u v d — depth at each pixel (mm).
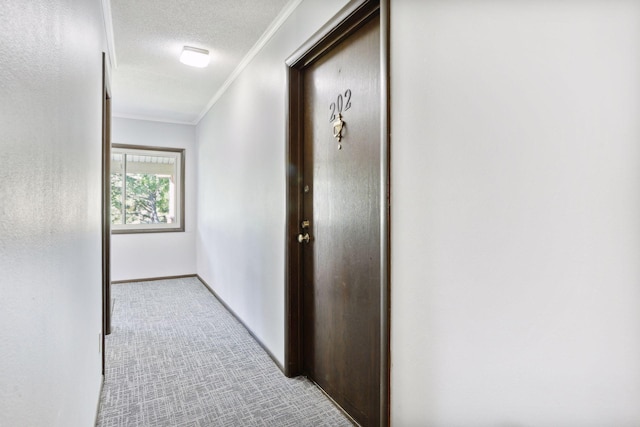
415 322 1260
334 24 1718
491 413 1006
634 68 736
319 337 2080
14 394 556
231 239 3490
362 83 1679
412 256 1273
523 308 927
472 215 1054
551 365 872
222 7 2236
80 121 1242
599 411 793
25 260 611
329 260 1970
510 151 949
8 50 526
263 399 1958
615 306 767
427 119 1205
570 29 827
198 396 1982
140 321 3227
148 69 3234
